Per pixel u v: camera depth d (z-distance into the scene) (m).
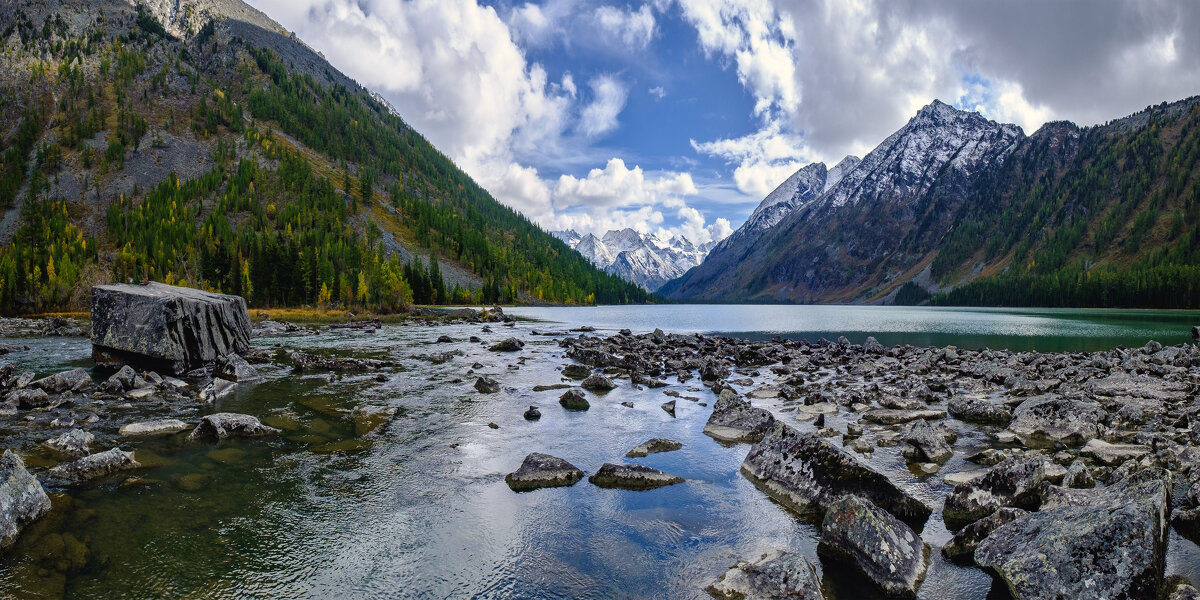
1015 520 8.19
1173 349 32.97
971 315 132.88
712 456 13.68
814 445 11.30
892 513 9.96
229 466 12.24
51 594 7.04
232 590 7.34
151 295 25.14
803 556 7.93
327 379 24.08
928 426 14.23
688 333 67.12
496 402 19.73
